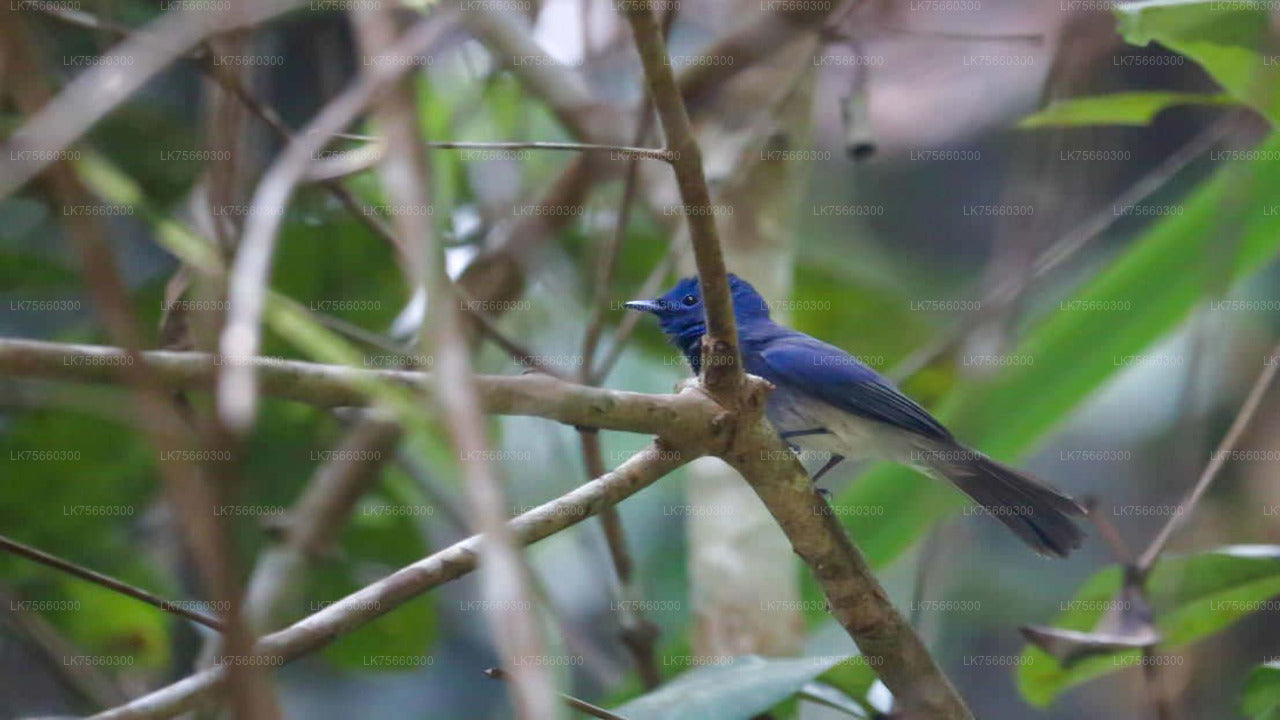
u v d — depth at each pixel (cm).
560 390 502
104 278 254
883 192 1789
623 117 1034
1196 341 629
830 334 1248
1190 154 912
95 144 941
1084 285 907
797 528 591
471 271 1024
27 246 1068
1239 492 1319
